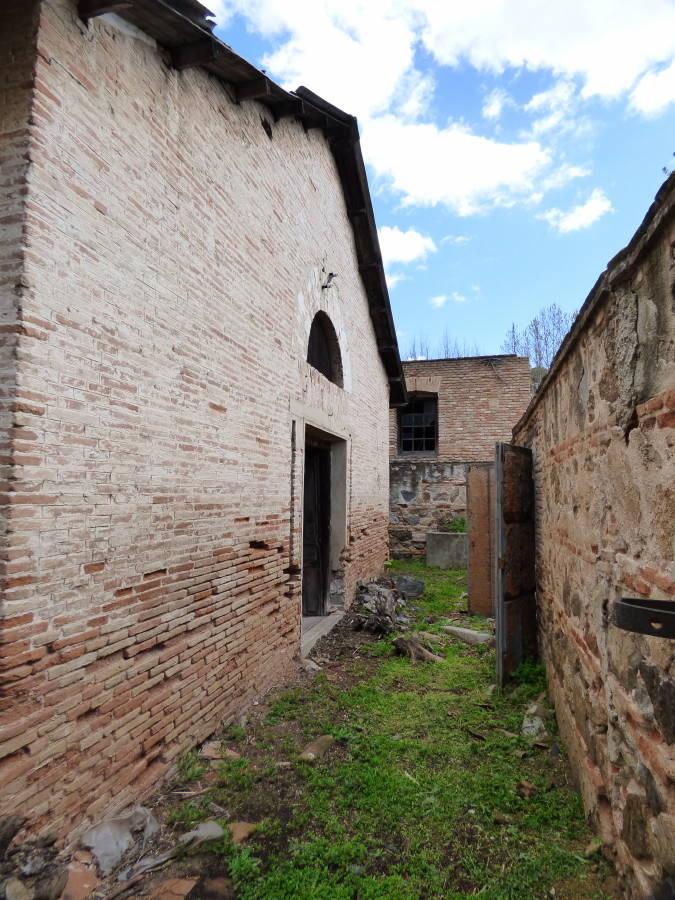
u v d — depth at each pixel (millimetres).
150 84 3293
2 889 2154
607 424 2613
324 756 3705
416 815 3039
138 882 2506
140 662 3127
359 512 8781
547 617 4746
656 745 1972
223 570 4094
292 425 5629
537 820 2982
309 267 6227
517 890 2482
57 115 2553
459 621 7531
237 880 2543
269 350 5035
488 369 15828
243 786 3293
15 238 2367
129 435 3035
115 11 2844
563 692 3771
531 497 5656
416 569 11797
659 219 1816
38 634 2410
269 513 4969
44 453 2455
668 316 1875
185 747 3551
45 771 2453
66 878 2385
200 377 3795
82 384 2691
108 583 2850
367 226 8219
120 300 2979
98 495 2791
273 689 4910
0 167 2420
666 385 1903
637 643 2176
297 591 5574
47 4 2504
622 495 2383
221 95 4184
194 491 3699
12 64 2473
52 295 2510
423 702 4641
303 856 2699
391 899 2420
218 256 4082
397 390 11953
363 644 6438
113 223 2934
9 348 2336
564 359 3623
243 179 4539
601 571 2721
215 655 3973
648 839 2051
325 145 6832
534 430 5539
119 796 2912
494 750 3777
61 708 2541
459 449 15820
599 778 2730
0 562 2258
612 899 2359
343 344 7844
